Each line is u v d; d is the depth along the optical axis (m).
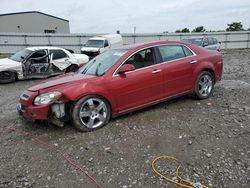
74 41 27.94
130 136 4.34
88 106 4.55
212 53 6.37
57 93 4.35
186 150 3.77
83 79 4.67
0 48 26.88
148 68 5.15
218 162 3.39
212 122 4.79
